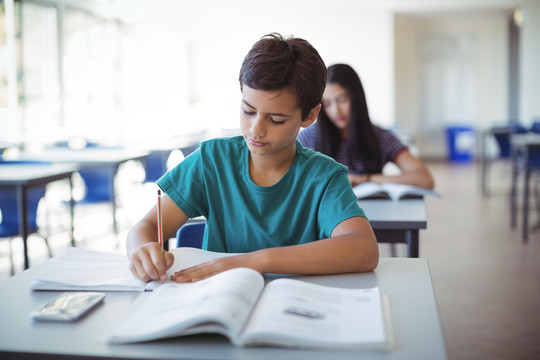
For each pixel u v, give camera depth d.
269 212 1.21
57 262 1.07
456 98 11.29
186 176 1.27
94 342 0.74
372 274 1.04
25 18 6.56
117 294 0.94
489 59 11.12
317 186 1.19
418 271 1.05
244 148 1.25
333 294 0.87
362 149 2.25
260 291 0.87
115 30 9.27
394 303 0.88
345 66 2.18
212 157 1.25
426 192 2.05
